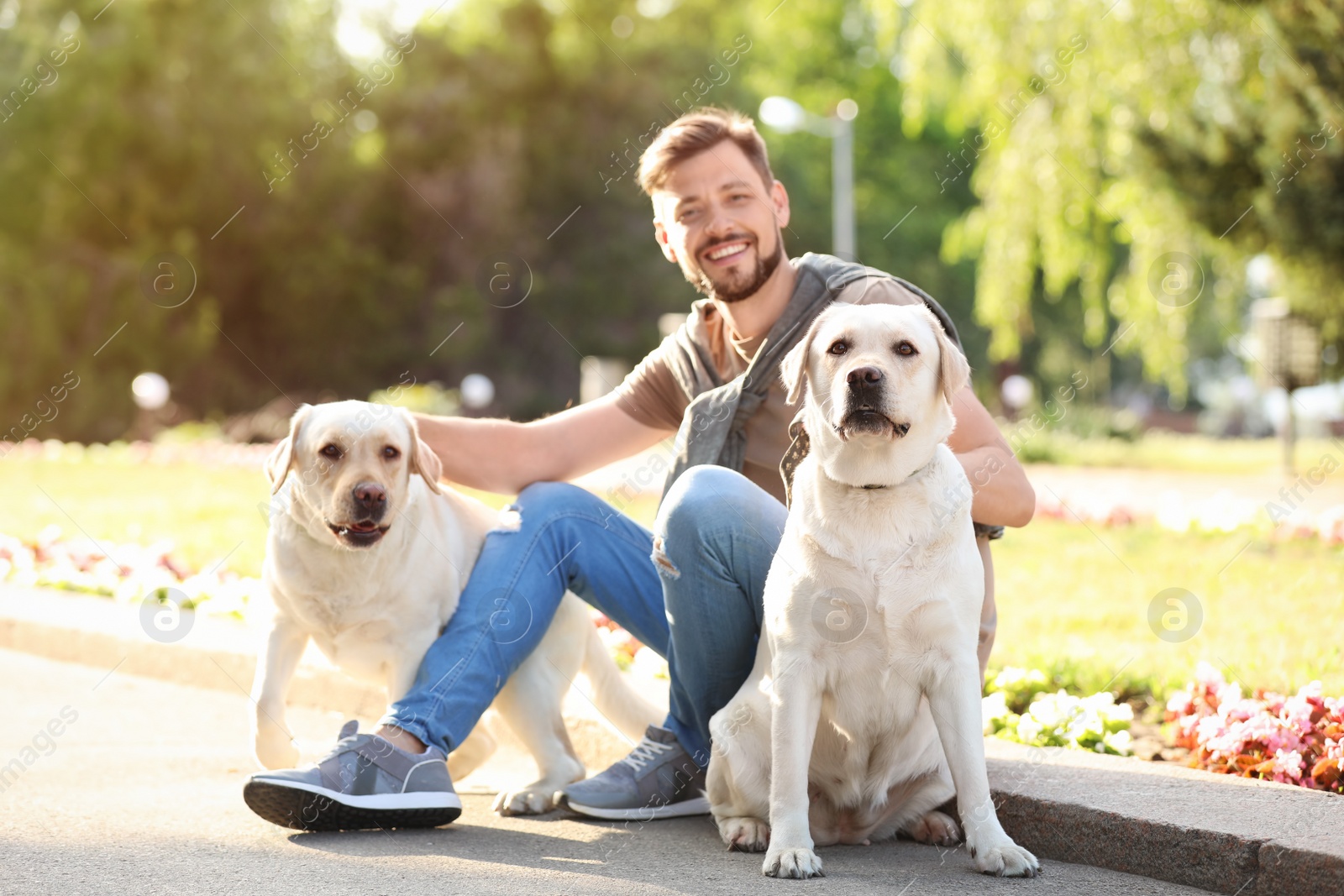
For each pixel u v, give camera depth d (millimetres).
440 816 2963
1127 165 11734
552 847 2873
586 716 3947
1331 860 2398
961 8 12547
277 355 28641
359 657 3309
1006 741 3516
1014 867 2639
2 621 5949
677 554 2961
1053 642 4957
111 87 24312
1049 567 6965
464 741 3307
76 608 6090
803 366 2934
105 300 24062
